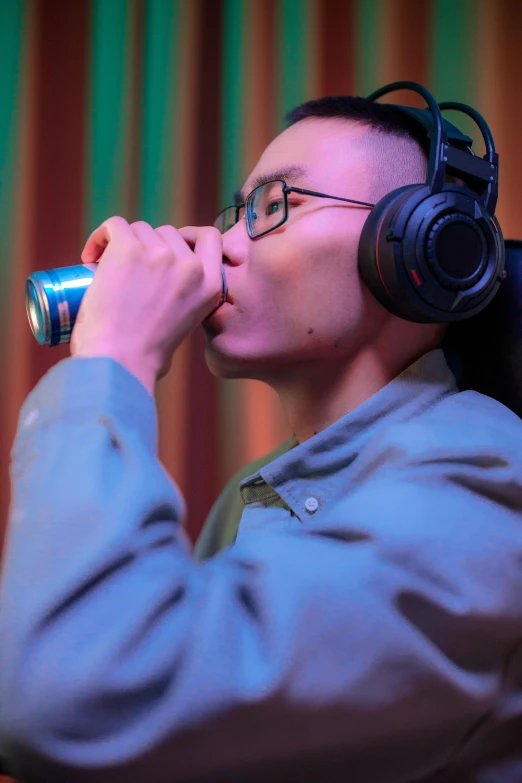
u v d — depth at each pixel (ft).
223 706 1.67
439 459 2.03
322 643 1.73
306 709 1.72
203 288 2.33
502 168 5.39
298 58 5.55
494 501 2.03
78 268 2.34
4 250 5.57
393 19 5.52
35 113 5.65
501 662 2.00
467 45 5.49
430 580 1.84
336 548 1.88
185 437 5.37
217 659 1.71
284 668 1.69
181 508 1.95
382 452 2.16
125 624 1.68
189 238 2.49
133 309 2.15
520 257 2.72
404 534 1.86
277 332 2.47
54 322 2.27
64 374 1.99
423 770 1.97
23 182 5.61
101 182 5.58
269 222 2.55
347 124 2.65
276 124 5.53
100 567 1.70
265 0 5.59
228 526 3.32
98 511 1.75
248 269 2.52
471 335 2.79
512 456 2.09
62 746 1.64
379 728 1.83
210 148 5.55
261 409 5.41
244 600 1.85
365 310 2.48
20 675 1.64
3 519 5.41
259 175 2.67
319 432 2.60
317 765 1.84
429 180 2.34
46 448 1.88
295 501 2.50
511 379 2.67
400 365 2.60
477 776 2.10
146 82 5.61
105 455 1.86
